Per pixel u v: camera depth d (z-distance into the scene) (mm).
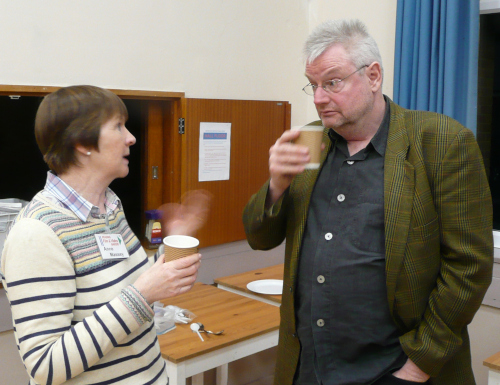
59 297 1053
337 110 1363
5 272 1062
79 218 1140
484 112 2605
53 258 1056
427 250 1356
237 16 2770
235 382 2861
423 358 1345
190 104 2578
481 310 2494
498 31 2584
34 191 2273
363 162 1433
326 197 1469
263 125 2906
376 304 1379
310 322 1452
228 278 2688
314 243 1454
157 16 2459
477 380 2514
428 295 1396
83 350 1042
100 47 2291
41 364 1021
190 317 2105
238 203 2857
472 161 1349
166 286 1131
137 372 1176
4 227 1896
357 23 1379
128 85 2396
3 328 2131
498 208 2637
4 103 2141
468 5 2391
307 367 1474
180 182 2631
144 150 2658
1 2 2010
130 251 1269
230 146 2771
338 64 1330
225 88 2770
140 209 2699
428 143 1371
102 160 1161
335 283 1398
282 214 1546
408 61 2600
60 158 1145
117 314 1079
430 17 2498
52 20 2143
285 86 3053
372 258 1369
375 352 1407
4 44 2033
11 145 2184
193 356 1780
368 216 1381
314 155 1330
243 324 2049
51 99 1144
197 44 2623
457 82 2447
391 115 1446
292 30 3045
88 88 1174
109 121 1163
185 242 1263
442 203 1353
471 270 1328
